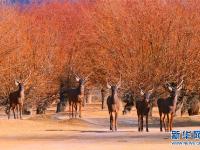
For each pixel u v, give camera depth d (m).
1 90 106.69
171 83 99.19
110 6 113.81
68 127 76.75
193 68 101.88
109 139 57.81
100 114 105.12
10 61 109.44
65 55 117.56
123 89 103.62
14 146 52.69
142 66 103.50
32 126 74.69
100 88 113.44
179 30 105.62
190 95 102.00
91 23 116.25
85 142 55.19
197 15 108.88
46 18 136.50
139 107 69.06
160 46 104.44
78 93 90.00
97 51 110.56
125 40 106.69
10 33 113.38
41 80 111.31
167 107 67.50
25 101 110.12
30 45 115.31
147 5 110.88
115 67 106.31
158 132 65.88
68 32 126.75
